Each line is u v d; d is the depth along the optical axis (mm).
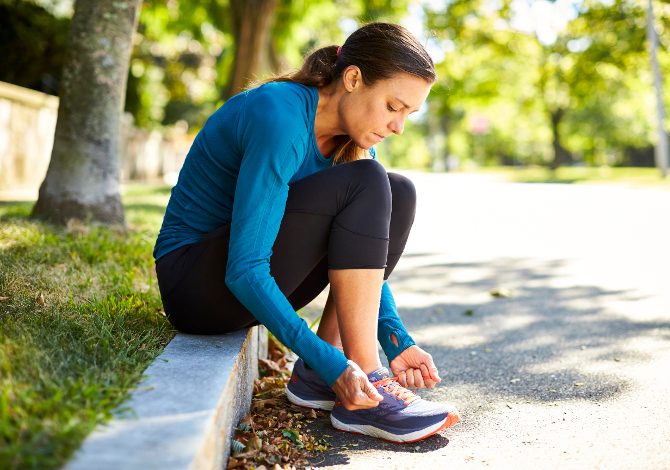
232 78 10391
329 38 14430
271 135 1631
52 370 1474
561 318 3332
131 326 1946
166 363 1632
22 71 11750
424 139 52375
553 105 25766
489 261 5242
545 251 5648
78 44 4230
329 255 1756
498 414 2021
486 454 1725
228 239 1738
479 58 23578
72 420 1220
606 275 4500
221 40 14125
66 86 4219
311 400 2023
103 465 1105
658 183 13875
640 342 2811
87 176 4195
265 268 1640
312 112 1745
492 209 9422
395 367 1965
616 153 41312
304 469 1636
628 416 1948
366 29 1775
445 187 14820
